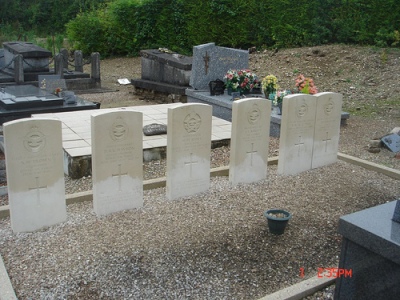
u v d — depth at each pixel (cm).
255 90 1173
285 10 1870
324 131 769
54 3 3247
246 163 687
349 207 619
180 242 503
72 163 707
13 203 512
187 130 615
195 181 643
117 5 2292
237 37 2028
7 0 3272
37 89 1240
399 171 763
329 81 1464
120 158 569
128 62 2228
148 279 435
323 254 498
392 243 360
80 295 410
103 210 571
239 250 494
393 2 1641
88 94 1543
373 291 388
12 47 1584
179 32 2223
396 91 1314
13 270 444
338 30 1791
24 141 504
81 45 2369
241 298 418
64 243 496
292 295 418
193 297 415
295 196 649
